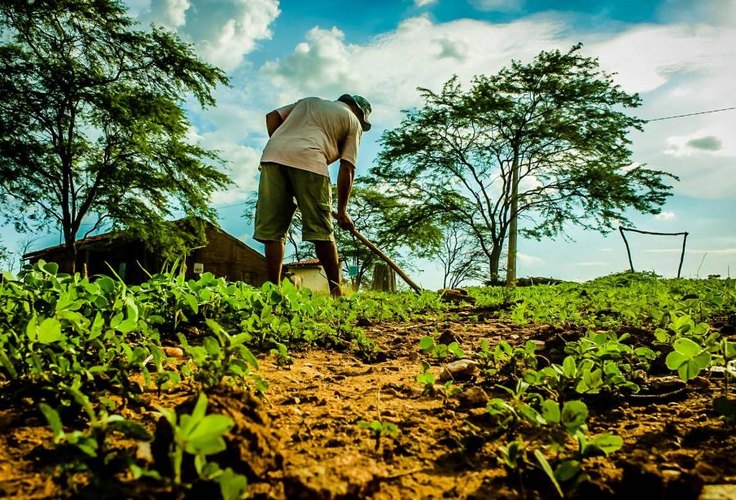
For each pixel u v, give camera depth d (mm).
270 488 875
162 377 1409
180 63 19953
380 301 5172
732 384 1742
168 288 2607
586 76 22297
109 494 772
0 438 1042
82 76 18688
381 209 31031
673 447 1180
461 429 1282
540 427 1240
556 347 2371
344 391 1716
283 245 4359
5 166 17625
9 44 18500
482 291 9828
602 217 22609
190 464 850
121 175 19562
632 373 1786
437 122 23938
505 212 25094
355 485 875
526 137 23219
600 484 918
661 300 4621
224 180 21516
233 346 1226
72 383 1241
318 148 4211
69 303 1622
